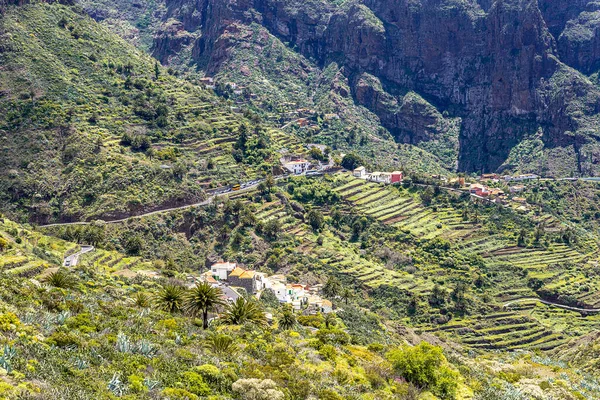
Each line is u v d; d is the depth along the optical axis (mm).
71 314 84625
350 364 95250
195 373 70312
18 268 127250
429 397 91375
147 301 108062
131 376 64375
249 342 94688
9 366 57625
